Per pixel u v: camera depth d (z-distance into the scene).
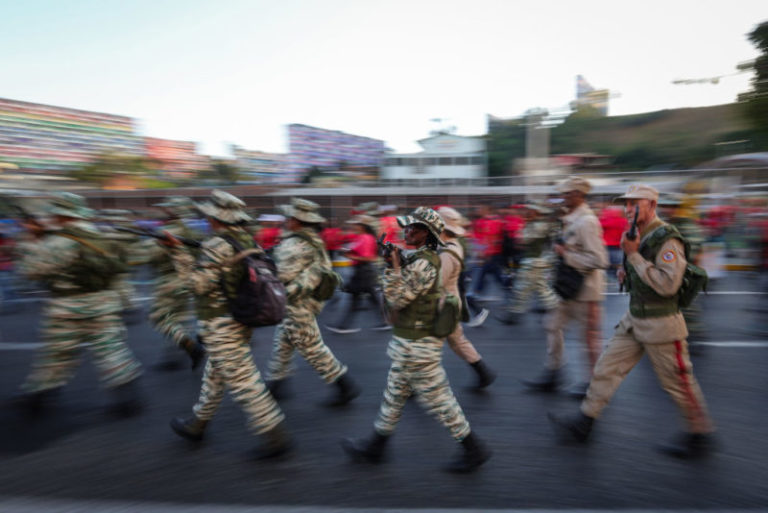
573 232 3.80
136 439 3.23
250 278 2.78
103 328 3.56
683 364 2.81
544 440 3.19
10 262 7.94
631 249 2.81
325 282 3.64
